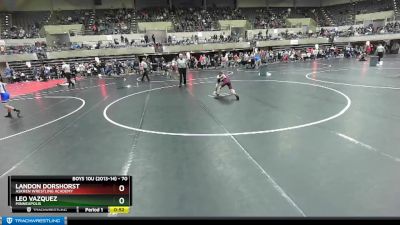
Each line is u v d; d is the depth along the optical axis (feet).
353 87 46.98
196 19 139.64
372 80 52.95
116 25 128.67
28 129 32.01
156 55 110.01
